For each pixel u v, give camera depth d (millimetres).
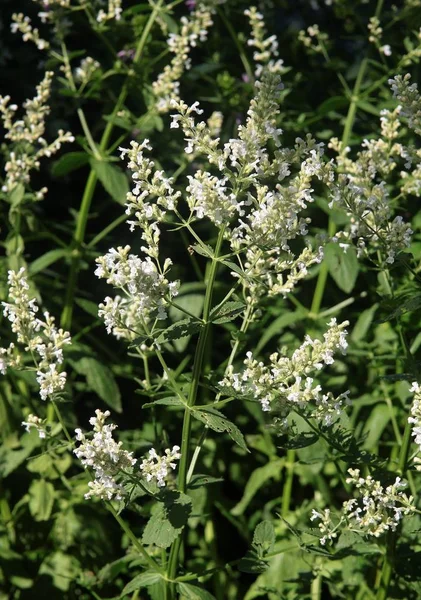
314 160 4074
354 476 4414
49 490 6230
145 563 5348
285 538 6281
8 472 6102
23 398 6469
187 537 6871
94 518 6379
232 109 7367
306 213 7102
